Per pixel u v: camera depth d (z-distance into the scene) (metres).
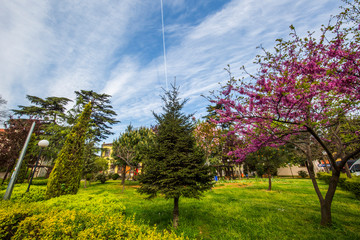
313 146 9.98
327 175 16.67
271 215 6.34
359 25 4.11
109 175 27.88
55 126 19.92
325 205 5.50
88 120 9.88
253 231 4.95
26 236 2.83
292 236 4.64
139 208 7.54
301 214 6.49
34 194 7.68
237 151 7.50
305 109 5.26
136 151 17.09
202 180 5.89
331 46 4.38
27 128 14.30
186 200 9.20
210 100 5.71
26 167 13.99
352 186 9.80
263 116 5.43
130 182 21.95
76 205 5.28
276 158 13.65
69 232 2.76
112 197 6.83
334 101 5.32
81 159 9.04
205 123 16.02
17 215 3.32
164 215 6.46
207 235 4.82
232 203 8.52
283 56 4.94
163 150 6.03
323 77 4.51
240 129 6.62
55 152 19.70
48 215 3.25
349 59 4.03
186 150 6.34
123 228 2.87
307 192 11.83
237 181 21.81
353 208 7.29
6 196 5.66
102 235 2.69
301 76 4.83
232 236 4.63
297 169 35.31
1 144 13.31
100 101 27.33
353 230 4.92
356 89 4.23
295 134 6.73
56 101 25.67
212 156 21.83
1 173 18.75
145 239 2.46
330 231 4.89
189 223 5.57
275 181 21.94
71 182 8.22
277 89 4.48
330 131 6.88
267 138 6.07
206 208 7.54
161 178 5.75
